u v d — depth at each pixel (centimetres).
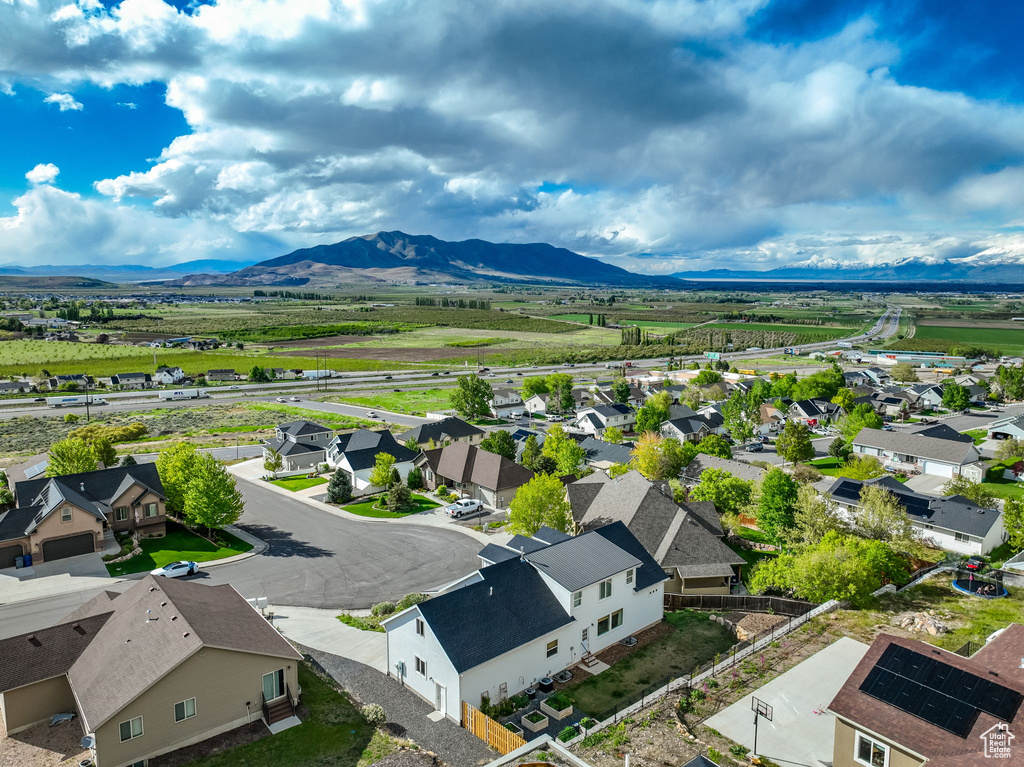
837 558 4925
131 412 14750
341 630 4616
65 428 12975
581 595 4106
